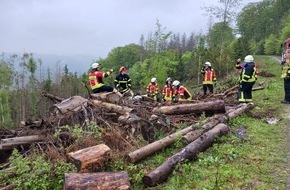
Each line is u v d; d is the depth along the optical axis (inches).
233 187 217.2
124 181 220.8
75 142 293.3
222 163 257.3
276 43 2273.6
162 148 291.0
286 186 215.0
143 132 326.0
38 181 240.1
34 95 1802.4
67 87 2165.4
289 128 346.9
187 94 559.5
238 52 1482.5
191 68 1647.4
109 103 377.7
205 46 1513.3
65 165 248.4
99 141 291.1
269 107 462.3
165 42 1352.1
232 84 775.1
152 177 232.2
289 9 3029.0
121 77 628.7
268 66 1189.1
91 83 498.3
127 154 266.4
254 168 244.7
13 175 258.7
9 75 2375.7
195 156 269.0
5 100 1756.9
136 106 386.9
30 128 362.9
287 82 483.5
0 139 331.9
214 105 386.3
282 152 275.0
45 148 307.3
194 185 225.8
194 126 319.9
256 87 661.3
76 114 344.2
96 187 213.5
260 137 317.7
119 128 325.4
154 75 1283.2
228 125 355.6
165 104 429.1
